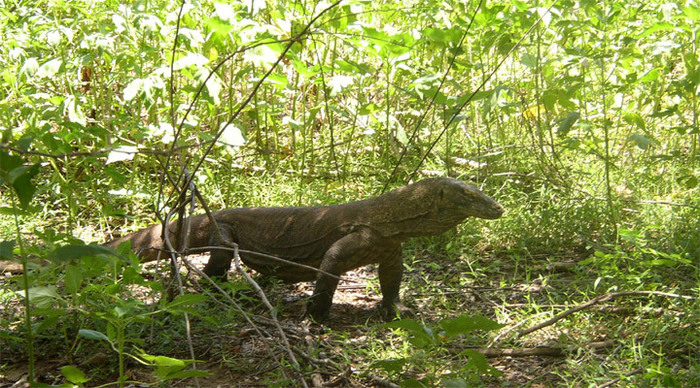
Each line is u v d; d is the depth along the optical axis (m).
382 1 8.12
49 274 3.85
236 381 3.98
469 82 7.46
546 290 5.16
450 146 7.75
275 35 6.23
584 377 3.71
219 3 5.78
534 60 6.28
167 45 6.68
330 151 7.46
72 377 2.97
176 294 4.73
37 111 6.15
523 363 4.12
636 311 4.60
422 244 6.31
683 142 8.33
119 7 6.59
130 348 4.11
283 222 5.22
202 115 7.33
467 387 3.06
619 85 6.51
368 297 5.42
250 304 5.19
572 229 6.14
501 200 6.79
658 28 5.96
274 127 7.25
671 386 3.27
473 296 5.24
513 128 8.39
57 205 6.86
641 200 6.57
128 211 6.83
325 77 6.99
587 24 6.20
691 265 5.08
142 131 5.99
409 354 4.09
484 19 6.16
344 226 4.97
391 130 7.64
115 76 6.68
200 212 6.82
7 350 4.20
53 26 6.45
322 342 4.34
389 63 6.45
